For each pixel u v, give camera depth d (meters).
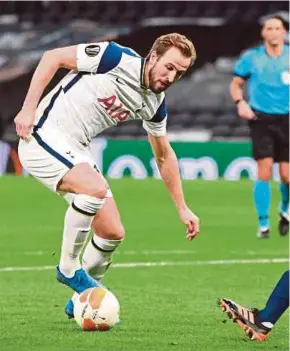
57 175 12.07
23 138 12.12
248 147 38.09
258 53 23.56
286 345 11.28
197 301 14.90
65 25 52.34
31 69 49.12
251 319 11.43
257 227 26.00
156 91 12.06
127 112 12.37
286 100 23.33
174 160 13.02
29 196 31.95
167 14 53.53
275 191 33.88
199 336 11.84
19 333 11.91
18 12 55.34
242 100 23.64
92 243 12.63
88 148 12.63
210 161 38.25
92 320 11.97
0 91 48.78
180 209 13.11
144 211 29.05
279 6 51.09
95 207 11.91
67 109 12.23
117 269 18.66
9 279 17.22
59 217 27.61
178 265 19.30
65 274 12.20
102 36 50.28
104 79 12.09
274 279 17.45
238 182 35.94
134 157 38.44
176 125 47.84
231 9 52.53
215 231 25.05
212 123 47.66
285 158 23.73
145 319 13.12
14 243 22.45
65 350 10.84
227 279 17.42
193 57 11.88
